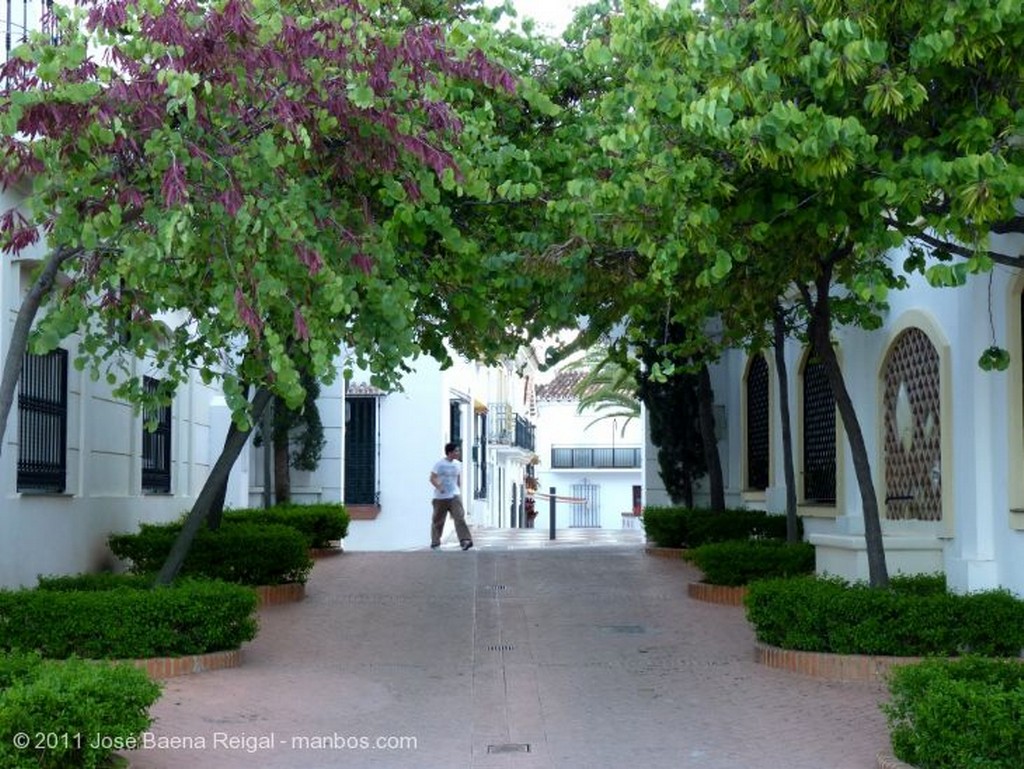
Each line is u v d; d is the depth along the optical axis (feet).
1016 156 27.71
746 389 71.51
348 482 93.66
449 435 100.48
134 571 47.47
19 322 27.55
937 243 29.09
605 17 40.63
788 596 35.70
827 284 35.88
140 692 22.84
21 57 26.53
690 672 35.53
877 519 36.86
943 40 26.40
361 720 29.68
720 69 28.04
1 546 39.91
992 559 38.55
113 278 27.50
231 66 27.76
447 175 29.68
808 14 27.81
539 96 34.76
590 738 28.22
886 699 31.32
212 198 26.73
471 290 36.11
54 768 21.36
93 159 27.27
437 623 44.34
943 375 43.19
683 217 28.53
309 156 29.07
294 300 27.35
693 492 76.28
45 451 44.68
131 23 27.61
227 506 73.72
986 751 22.25
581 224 31.78
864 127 27.81
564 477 197.77
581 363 100.12
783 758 26.25
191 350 37.24
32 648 32.81
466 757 26.58
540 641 40.83
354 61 28.50
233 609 35.06
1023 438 37.37
